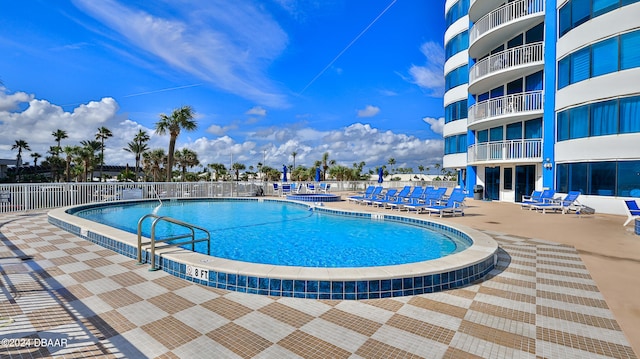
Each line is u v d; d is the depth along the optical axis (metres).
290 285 4.07
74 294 4.06
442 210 11.93
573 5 13.84
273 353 2.74
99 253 6.16
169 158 27.47
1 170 51.31
